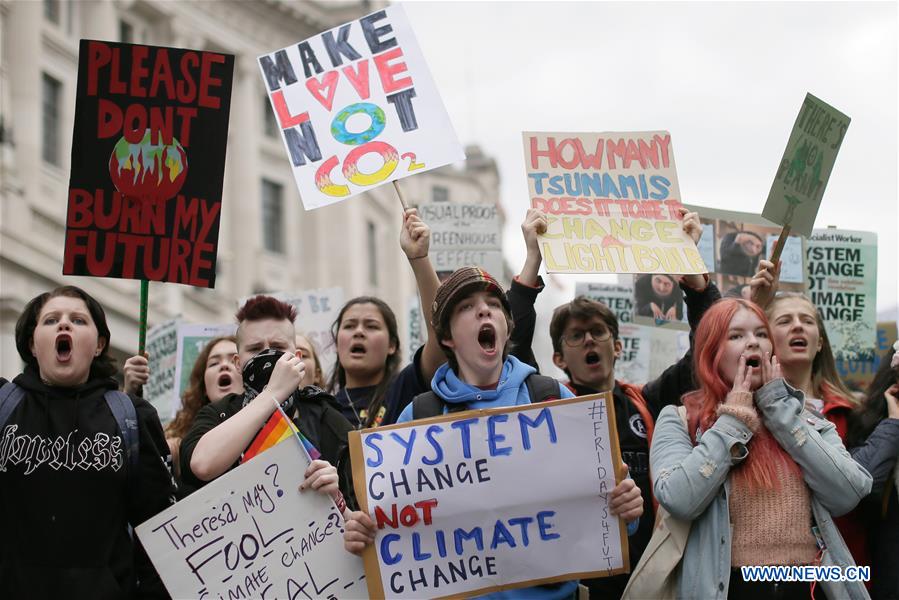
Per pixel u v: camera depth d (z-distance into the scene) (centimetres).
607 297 923
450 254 963
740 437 487
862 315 792
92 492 503
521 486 483
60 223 2064
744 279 775
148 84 576
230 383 720
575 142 607
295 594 484
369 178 595
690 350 611
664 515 501
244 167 2745
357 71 613
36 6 2053
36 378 520
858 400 620
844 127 624
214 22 2675
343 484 533
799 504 488
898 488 543
